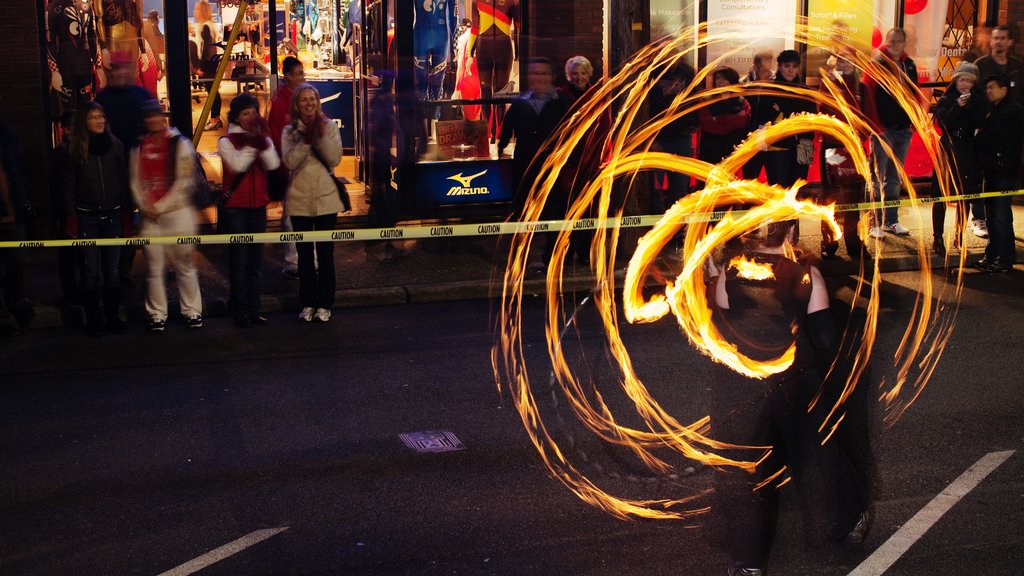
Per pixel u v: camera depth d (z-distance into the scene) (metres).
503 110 12.86
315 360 8.22
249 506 5.42
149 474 5.90
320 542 4.98
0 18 11.58
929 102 14.38
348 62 15.78
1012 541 4.88
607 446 6.18
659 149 11.29
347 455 6.14
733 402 4.60
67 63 11.95
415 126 12.54
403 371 7.87
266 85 13.27
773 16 13.63
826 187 11.30
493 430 6.52
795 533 4.95
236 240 8.80
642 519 5.17
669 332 8.76
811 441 4.55
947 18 14.39
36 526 5.21
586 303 9.91
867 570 4.62
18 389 7.55
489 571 4.65
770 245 4.64
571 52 13.10
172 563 4.79
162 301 9.09
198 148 12.99
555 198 10.92
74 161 8.77
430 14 12.36
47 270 10.95
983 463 5.81
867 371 4.82
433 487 5.62
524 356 8.21
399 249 11.42
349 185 14.59
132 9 12.15
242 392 7.42
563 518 5.20
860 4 13.97
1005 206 10.67
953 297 9.79
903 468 5.74
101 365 8.15
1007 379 7.29
